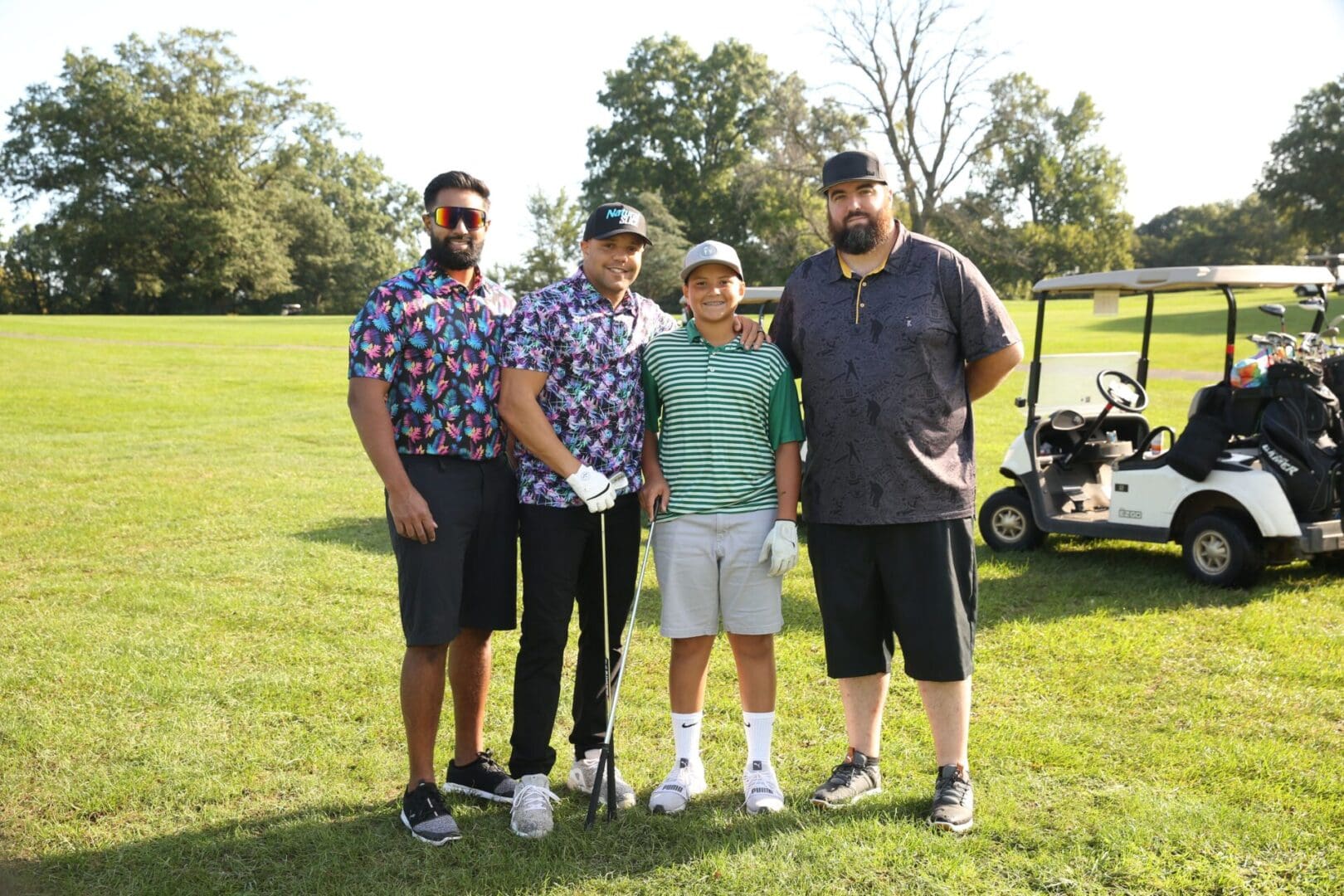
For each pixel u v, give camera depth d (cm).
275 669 398
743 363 283
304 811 284
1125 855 250
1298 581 521
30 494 793
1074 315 3200
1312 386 490
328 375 1877
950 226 3419
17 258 5294
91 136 4981
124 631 446
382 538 637
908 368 271
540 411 275
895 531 277
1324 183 4419
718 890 240
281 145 5409
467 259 274
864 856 253
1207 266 509
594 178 5069
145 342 2461
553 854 260
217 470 913
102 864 256
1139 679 381
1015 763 307
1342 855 250
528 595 286
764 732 290
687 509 285
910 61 3247
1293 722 338
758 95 4762
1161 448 603
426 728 275
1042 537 597
